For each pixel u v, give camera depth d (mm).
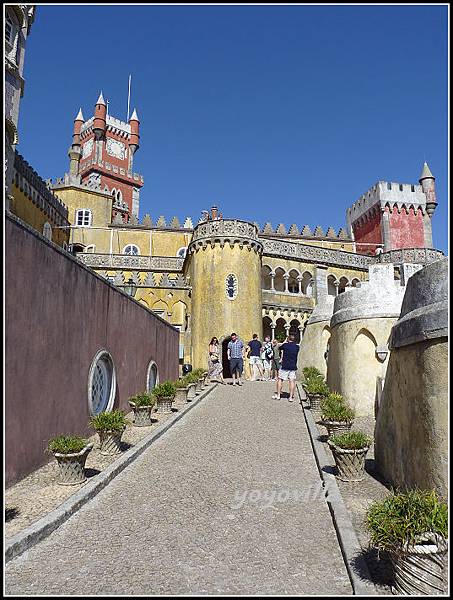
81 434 10891
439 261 6484
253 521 6207
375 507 4703
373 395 13125
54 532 5875
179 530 5926
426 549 4133
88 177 65438
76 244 43156
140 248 44406
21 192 30172
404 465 6910
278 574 4797
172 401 14992
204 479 8094
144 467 8914
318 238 50906
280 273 39781
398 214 55312
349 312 13984
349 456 7812
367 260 45188
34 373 8633
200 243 32438
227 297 31188
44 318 9133
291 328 39406
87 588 4523
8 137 18672
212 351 24844
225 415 14320
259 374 26531
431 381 6062
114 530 5934
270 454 9750
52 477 8039
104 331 13008
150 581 4652
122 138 72875
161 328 20906
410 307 7289
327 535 5762
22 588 4527
